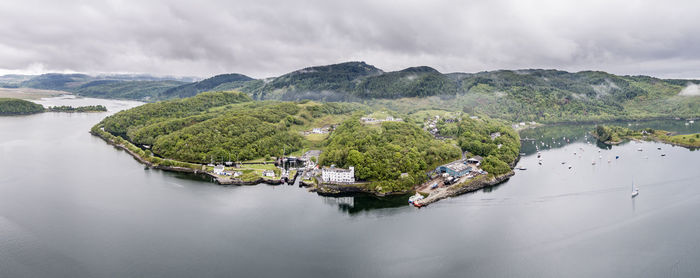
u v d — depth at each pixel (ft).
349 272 507.71
